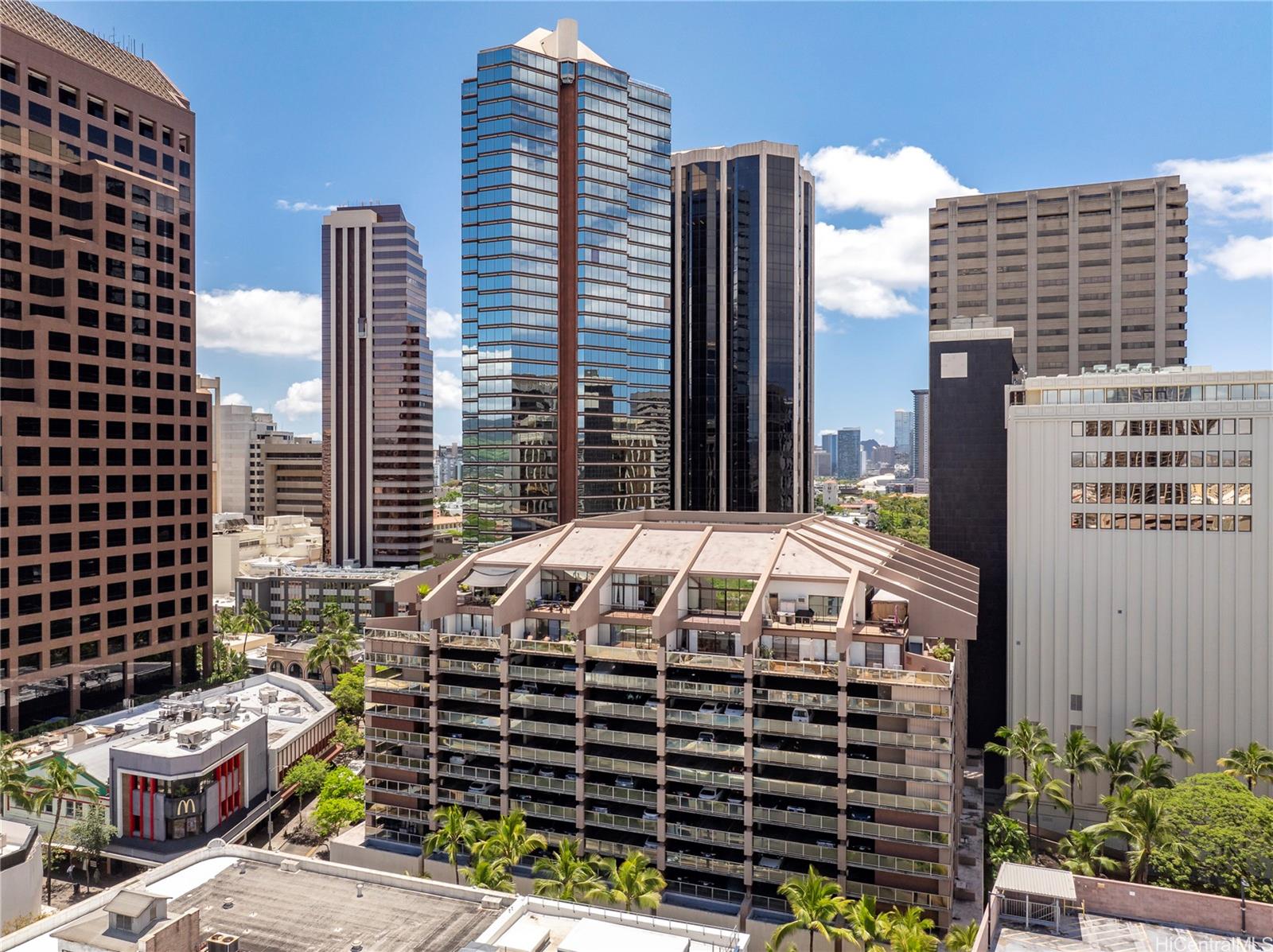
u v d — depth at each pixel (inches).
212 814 3102.9
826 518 3599.9
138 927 1544.0
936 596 2546.8
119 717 3855.8
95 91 4778.5
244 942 1656.0
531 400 5502.0
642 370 5984.3
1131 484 3139.8
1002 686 3474.4
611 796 2460.6
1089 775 3164.4
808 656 2421.3
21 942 1658.5
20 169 4360.2
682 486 6968.5
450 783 2741.1
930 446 3612.2
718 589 2635.3
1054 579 3248.0
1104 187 5492.1
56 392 4387.3
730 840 2331.4
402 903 1823.3
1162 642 3102.9
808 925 1860.2
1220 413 3026.6
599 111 5743.1
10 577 4143.7
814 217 7677.2
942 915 2142.0
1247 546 2994.6
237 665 5502.0
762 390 6791.3
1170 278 5374.0
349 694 4338.1
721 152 6914.4
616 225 5826.8
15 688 4109.3
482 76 5516.7
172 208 5147.6
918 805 2154.3
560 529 3117.6
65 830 2950.3
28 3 4763.8
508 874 2215.8
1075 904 1507.1
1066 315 5546.3
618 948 1502.2
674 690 2393.0
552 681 2517.2
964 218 5728.3
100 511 4594.0
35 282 4434.1
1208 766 3036.4
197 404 5260.8
